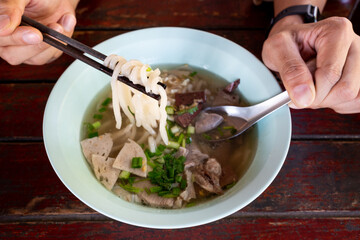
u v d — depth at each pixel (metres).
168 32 0.32
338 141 0.30
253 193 0.22
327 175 0.28
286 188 0.28
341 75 0.25
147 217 0.21
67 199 0.27
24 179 0.28
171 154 0.30
